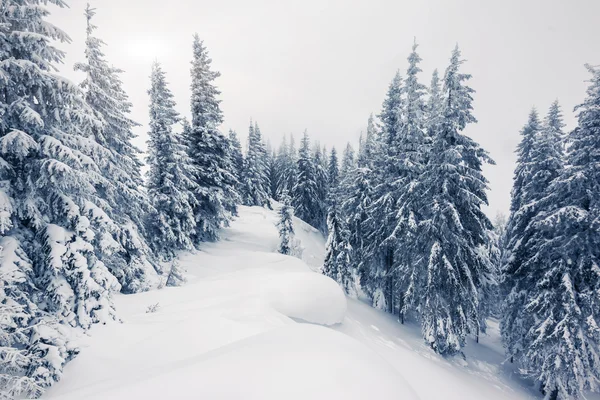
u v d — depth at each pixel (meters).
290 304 10.82
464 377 12.70
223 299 10.85
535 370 13.61
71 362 6.66
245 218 36.47
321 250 35.94
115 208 15.23
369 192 23.17
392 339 14.17
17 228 7.30
